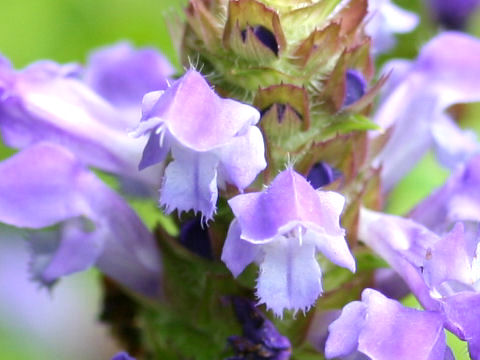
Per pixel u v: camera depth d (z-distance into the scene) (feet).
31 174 0.36
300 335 0.36
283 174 0.32
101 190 0.37
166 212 0.31
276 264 0.32
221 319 0.36
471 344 0.31
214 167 0.31
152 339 0.38
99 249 0.37
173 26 0.37
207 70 0.35
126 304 0.39
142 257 0.38
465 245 0.32
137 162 0.38
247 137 0.31
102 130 0.38
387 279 0.36
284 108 0.34
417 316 0.31
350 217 0.35
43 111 0.38
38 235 0.37
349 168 0.35
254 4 0.34
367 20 0.36
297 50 0.34
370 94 0.35
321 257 0.35
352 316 0.31
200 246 0.36
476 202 0.37
